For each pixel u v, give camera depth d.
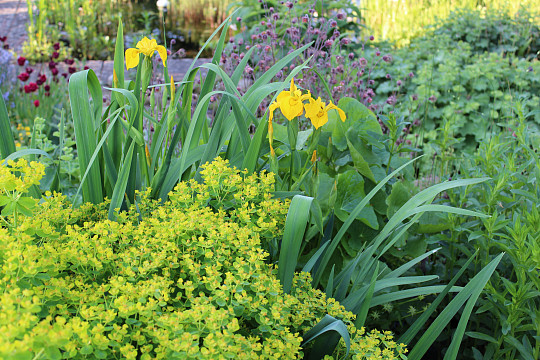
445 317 1.51
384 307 2.02
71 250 1.36
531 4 6.85
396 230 1.86
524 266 1.68
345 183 2.07
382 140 2.27
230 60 3.21
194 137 2.03
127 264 1.45
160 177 1.95
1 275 1.29
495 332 1.93
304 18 3.40
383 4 7.69
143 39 1.86
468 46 5.51
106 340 1.12
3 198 1.37
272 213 1.69
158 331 1.19
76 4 7.89
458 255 2.30
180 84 2.01
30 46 6.62
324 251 1.93
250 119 2.05
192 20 8.56
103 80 5.61
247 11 5.58
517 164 2.35
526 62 4.96
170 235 1.49
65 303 1.31
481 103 4.56
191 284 1.33
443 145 2.53
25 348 0.95
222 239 1.49
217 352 1.14
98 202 1.88
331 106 1.83
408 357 1.53
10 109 4.40
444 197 2.64
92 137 1.83
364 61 3.29
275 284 1.43
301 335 1.59
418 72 4.85
